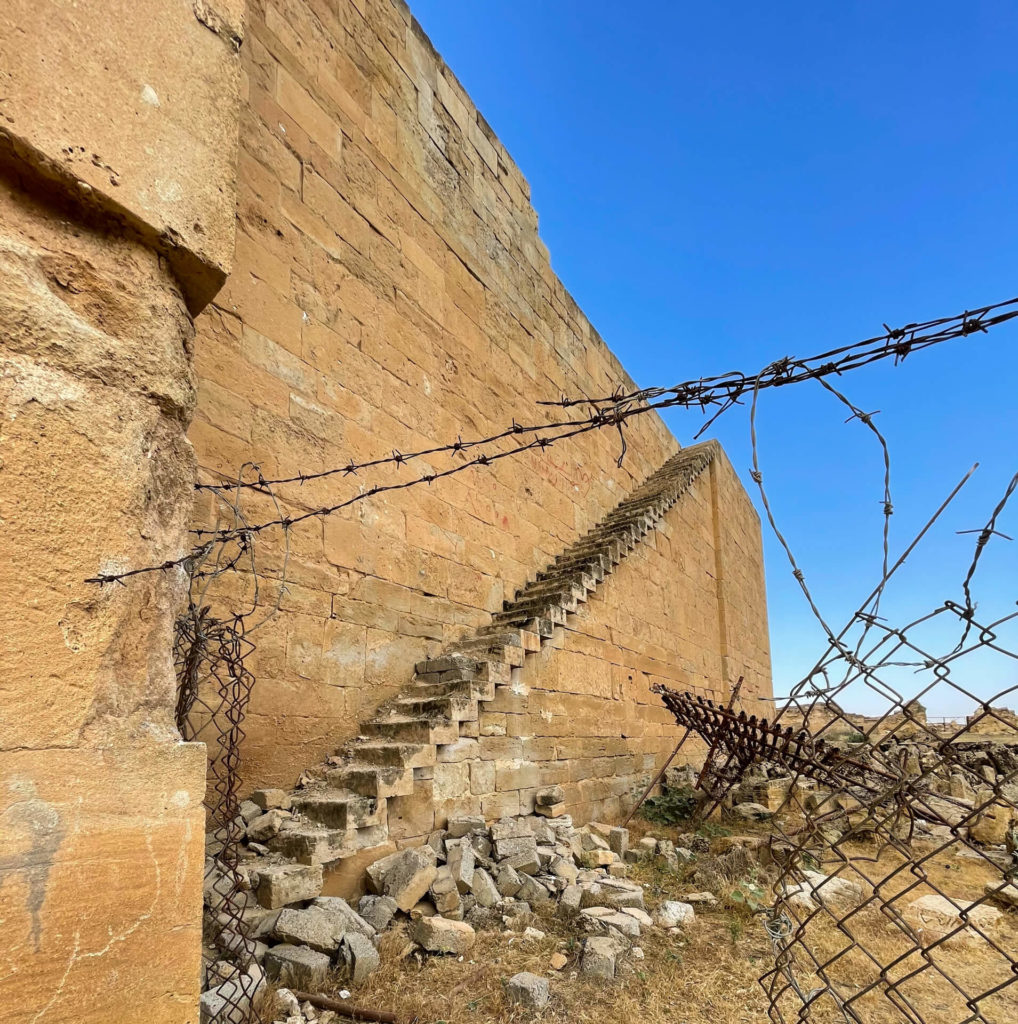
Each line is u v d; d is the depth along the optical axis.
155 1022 1.52
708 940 4.87
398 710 6.38
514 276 10.62
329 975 3.67
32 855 1.40
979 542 1.44
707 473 18.03
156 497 1.79
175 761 1.67
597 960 4.20
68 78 1.66
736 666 17.58
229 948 3.40
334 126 7.12
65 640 1.51
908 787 2.08
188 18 1.97
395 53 8.36
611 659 10.02
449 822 5.76
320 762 5.71
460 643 7.59
